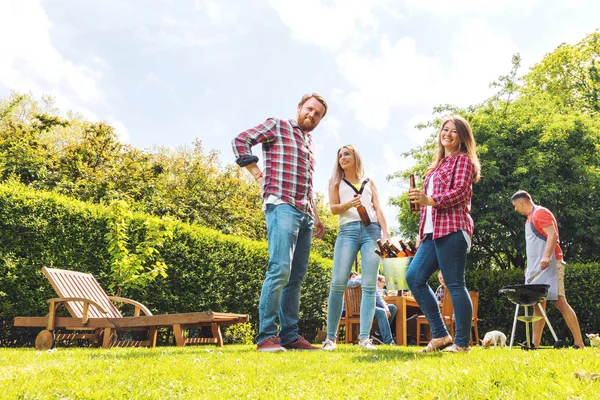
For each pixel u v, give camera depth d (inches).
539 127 531.5
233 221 622.8
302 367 108.9
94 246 269.4
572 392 71.6
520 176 510.6
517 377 84.5
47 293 249.0
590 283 376.5
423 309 151.5
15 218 244.5
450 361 113.4
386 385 85.3
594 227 504.7
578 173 519.5
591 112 782.5
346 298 297.7
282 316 179.0
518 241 506.6
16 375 93.4
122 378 91.8
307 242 178.5
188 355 134.0
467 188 143.9
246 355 136.6
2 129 604.4
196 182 637.3
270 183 168.9
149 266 293.3
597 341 197.6
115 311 235.3
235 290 333.4
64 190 462.3
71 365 109.1
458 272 142.3
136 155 590.9
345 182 197.8
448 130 154.2
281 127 173.5
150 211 527.5
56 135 863.7
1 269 238.1
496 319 414.0
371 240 194.5
